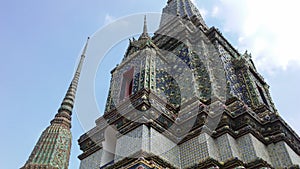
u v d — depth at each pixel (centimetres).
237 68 1579
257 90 1470
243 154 984
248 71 1534
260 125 1137
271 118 1142
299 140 1188
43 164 1409
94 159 1105
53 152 1490
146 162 870
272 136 1088
